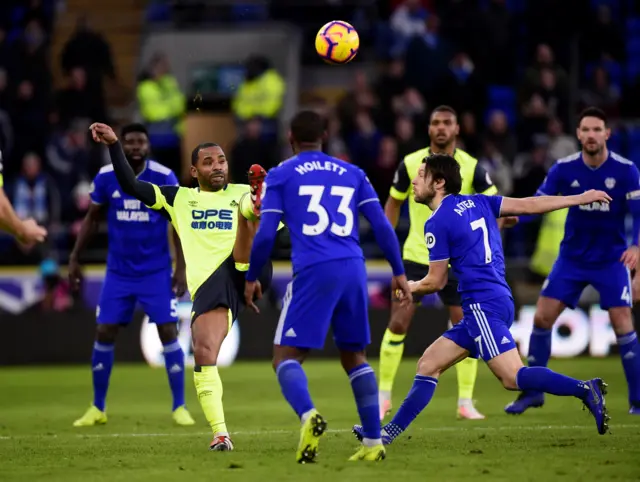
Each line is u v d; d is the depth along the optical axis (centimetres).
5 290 5912
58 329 5538
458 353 2456
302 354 2188
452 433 2820
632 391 3241
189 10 8244
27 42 7275
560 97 6875
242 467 2177
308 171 2175
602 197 2438
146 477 2072
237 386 4384
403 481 1958
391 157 6412
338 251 2150
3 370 5347
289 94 7744
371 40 7969
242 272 2584
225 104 7619
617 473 2028
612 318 3281
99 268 5947
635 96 7175
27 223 1992
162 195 2620
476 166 3259
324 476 2022
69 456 2472
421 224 3331
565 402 3628
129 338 5494
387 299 5859
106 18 8512
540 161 6156
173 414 3312
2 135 7019
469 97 6812
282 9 8175
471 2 7531
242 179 6275
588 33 7319
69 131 6700
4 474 2158
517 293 5638
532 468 2105
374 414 2223
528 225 6056
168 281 3359
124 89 8138
